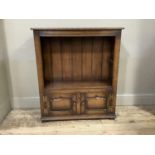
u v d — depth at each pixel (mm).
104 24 2258
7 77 2357
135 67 2436
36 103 2482
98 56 2203
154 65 2441
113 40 2094
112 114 2164
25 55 2309
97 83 2172
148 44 2359
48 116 2117
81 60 2211
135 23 2273
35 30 1805
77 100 2090
